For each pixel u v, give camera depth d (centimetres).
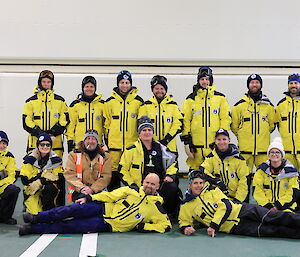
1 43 719
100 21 722
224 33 728
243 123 505
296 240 355
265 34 729
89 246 333
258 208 373
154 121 475
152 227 378
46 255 309
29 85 726
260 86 498
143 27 725
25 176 419
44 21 718
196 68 737
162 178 430
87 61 731
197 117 490
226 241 351
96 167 425
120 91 493
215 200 383
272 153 397
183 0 722
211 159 427
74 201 415
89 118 507
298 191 392
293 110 502
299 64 740
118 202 386
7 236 365
